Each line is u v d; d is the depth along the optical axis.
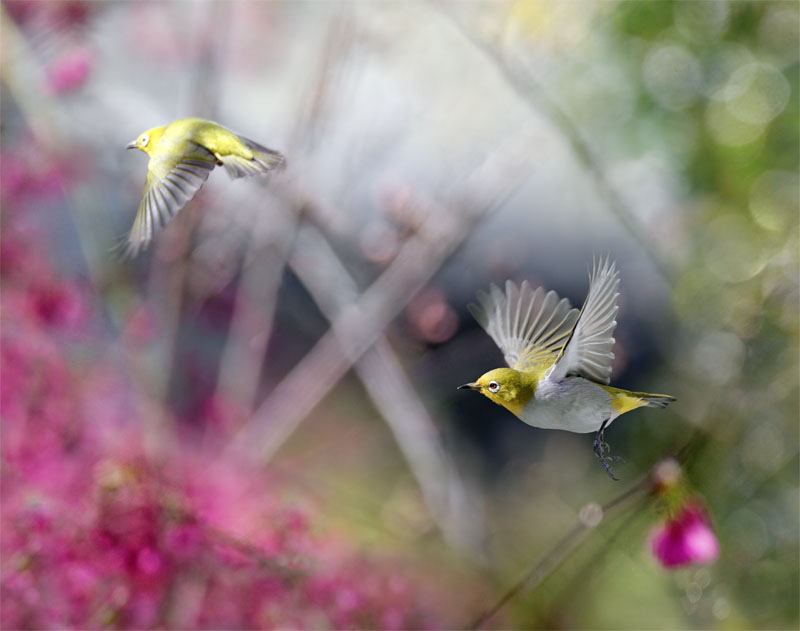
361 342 4.16
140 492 3.53
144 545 3.51
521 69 4.02
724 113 4.34
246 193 4.14
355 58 4.14
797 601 4.15
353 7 3.96
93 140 4.41
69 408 3.86
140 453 3.58
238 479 3.97
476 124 4.45
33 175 4.22
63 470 3.71
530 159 4.14
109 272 4.22
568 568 3.89
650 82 4.43
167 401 4.27
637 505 3.41
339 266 4.29
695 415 4.32
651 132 4.46
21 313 4.01
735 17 4.31
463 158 4.39
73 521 3.52
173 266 4.25
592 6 4.36
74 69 4.33
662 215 4.46
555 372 3.10
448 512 4.02
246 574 3.54
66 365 4.03
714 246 4.36
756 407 4.08
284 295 5.53
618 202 4.17
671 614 4.11
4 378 3.84
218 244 4.34
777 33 4.29
